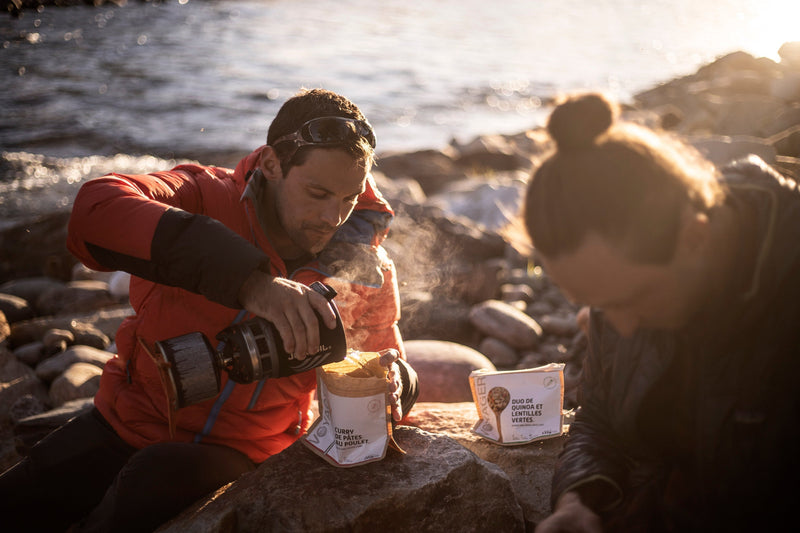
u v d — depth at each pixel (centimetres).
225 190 232
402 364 239
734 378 144
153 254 190
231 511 193
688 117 831
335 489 196
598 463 170
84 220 199
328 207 218
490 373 254
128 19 3612
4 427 367
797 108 649
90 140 1338
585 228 129
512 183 827
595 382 179
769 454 143
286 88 2089
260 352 186
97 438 232
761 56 998
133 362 231
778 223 141
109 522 206
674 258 132
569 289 139
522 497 233
